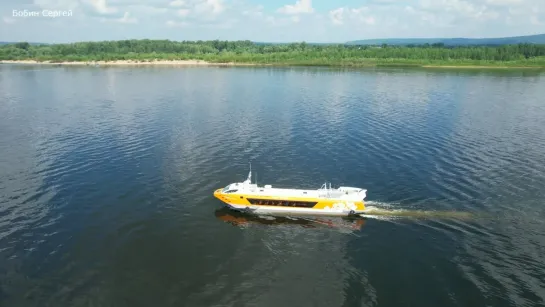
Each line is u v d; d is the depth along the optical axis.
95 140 95.50
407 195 66.75
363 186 70.25
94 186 69.06
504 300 42.22
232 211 62.47
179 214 60.41
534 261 49.12
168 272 46.47
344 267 48.34
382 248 52.44
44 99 151.62
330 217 61.50
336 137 99.56
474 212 61.03
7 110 129.50
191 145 92.62
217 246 52.41
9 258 48.47
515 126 110.25
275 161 82.56
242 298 42.53
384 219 60.09
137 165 79.19
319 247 52.91
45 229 55.16
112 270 46.59
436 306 41.50
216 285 44.44
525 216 59.66
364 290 44.12
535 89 179.62
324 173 76.12
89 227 55.94
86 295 42.38
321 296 43.16
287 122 115.56
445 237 54.69
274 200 61.34
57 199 64.06
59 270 46.41
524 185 69.94
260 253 51.16
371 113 127.56
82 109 132.38
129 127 108.25
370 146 92.06
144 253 50.16
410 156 85.00
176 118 120.12
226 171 77.00
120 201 63.81
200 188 69.44
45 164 79.00
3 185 68.81
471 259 49.59
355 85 195.12
